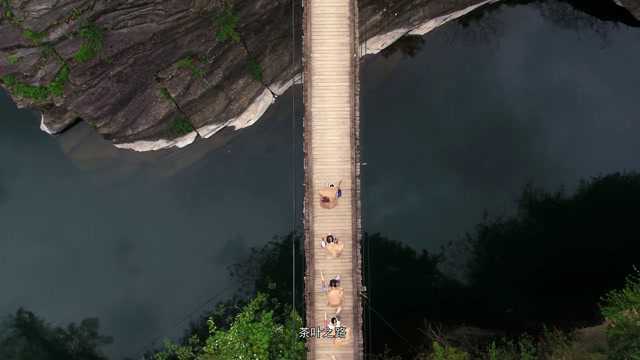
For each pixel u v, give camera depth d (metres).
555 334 25.27
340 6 22.98
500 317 28.36
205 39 28.73
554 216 30.80
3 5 26.77
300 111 32.00
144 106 29.92
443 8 31.81
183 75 29.38
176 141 31.33
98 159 31.69
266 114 31.86
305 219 22.38
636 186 30.86
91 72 28.53
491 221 31.08
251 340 21.55
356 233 22.28
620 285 28.69
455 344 26.56
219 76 29.83
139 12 27.39
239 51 29.56
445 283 29.67
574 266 29.52
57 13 27.05
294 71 31.05
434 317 28.55
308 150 22.69
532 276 29.53
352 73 22.86
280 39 30.00
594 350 22.06
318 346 21.55
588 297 28.58
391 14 30.75
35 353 29.52
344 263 22.14
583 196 31.08
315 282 22.03
